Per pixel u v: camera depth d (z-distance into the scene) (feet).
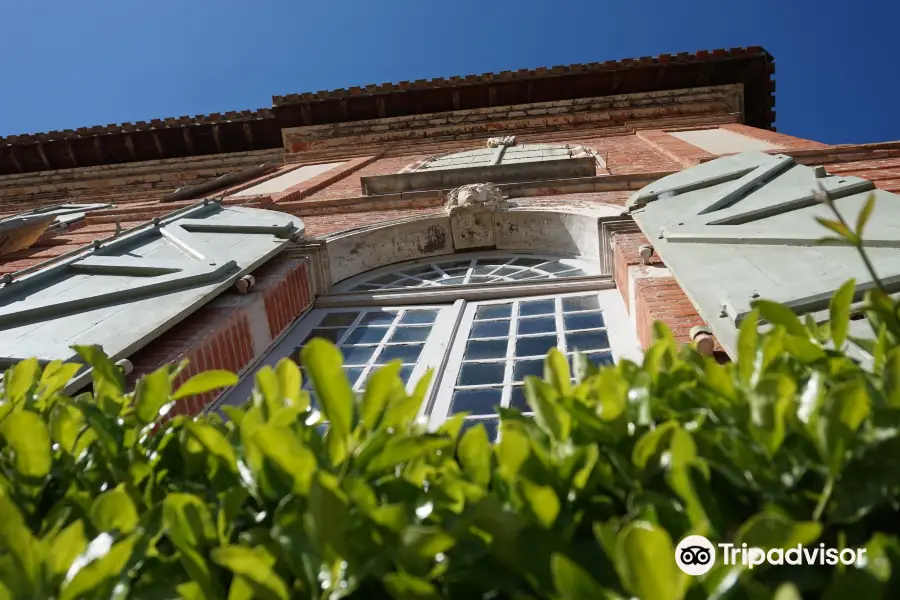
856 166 23.73
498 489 4.78
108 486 6.16
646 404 5.35
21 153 59.52
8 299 15.57
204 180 57.88
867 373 5.32
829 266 11.10
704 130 42.27
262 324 16.46
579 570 3.67
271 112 57.41
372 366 15.10
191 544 4.67
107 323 13.94
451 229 23.56
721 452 4.69
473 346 15.42
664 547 3.40
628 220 19.44
